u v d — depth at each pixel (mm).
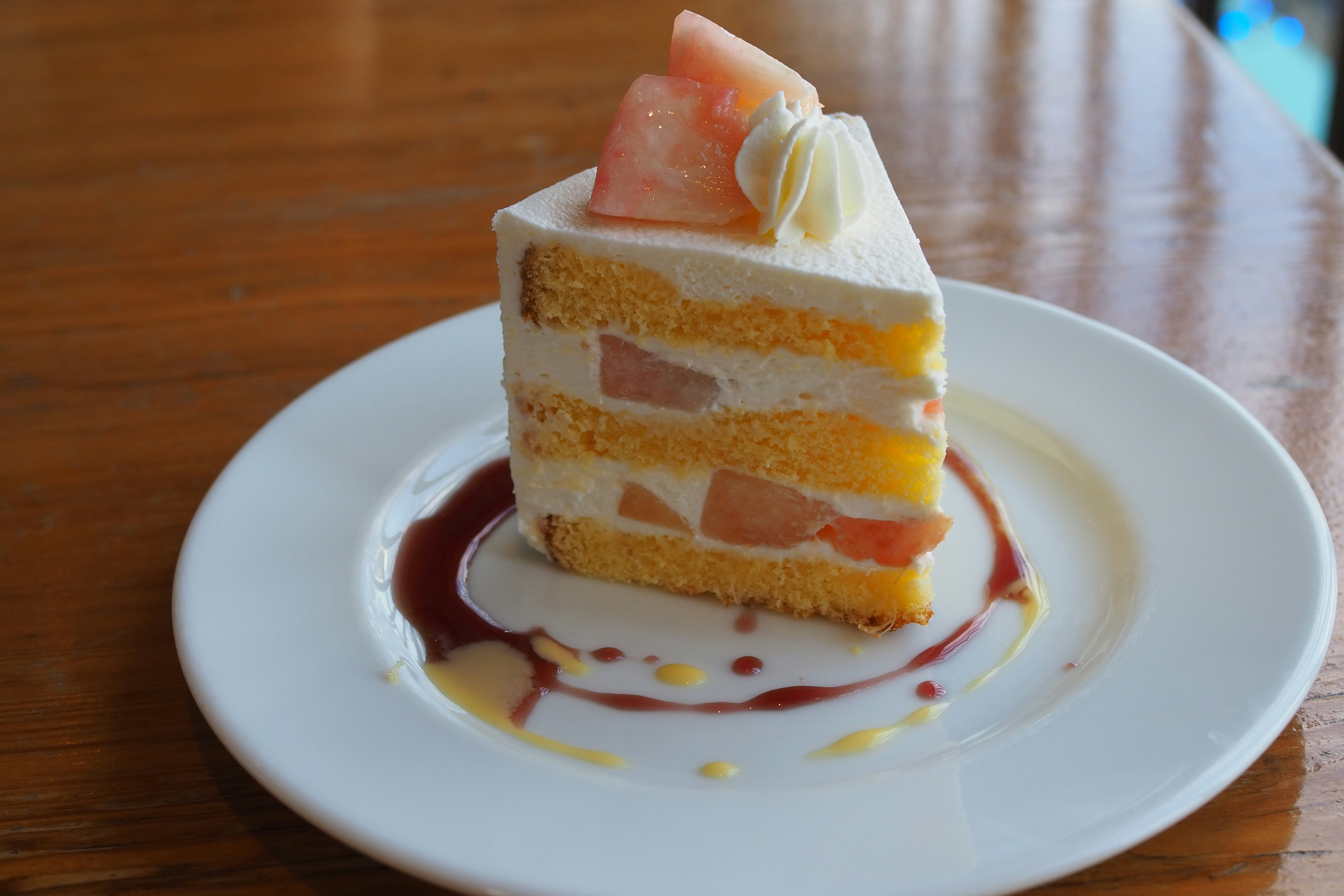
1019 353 443
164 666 379
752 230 387
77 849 343
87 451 438
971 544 408
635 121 391
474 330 458
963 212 517
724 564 406
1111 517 402
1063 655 378
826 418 390
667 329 390
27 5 728
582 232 385
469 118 581
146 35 679
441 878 324
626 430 401
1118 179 529
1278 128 552
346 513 407
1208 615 367
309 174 554
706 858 326
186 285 500
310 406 434
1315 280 479
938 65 599
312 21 689
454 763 344
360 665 366
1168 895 328
